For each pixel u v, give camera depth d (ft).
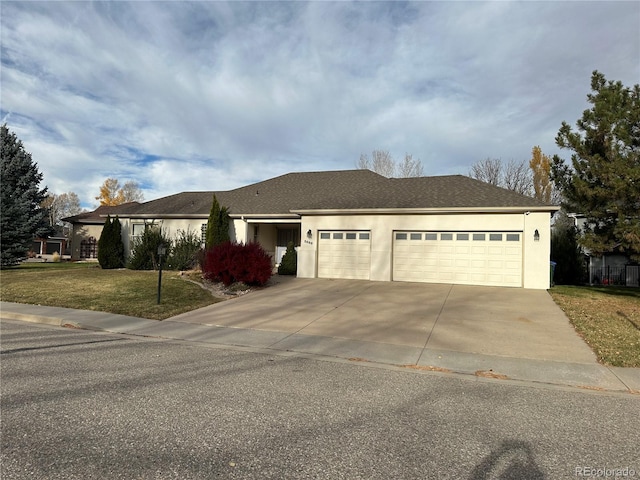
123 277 53.21
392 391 17.12
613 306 37.37
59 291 42.80
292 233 73.36
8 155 77.25
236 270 46.24
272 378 18.45
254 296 42.68
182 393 15.99
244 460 10.82
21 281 49.57
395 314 33.94
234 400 15.39
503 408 15.38
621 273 69.77
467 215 50.60
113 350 22.94
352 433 12.71
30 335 26.35
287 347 24.72
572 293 44.34
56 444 11.48
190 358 21.66
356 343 25.66
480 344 25.41
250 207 66.80
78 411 13.88
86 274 56.85
